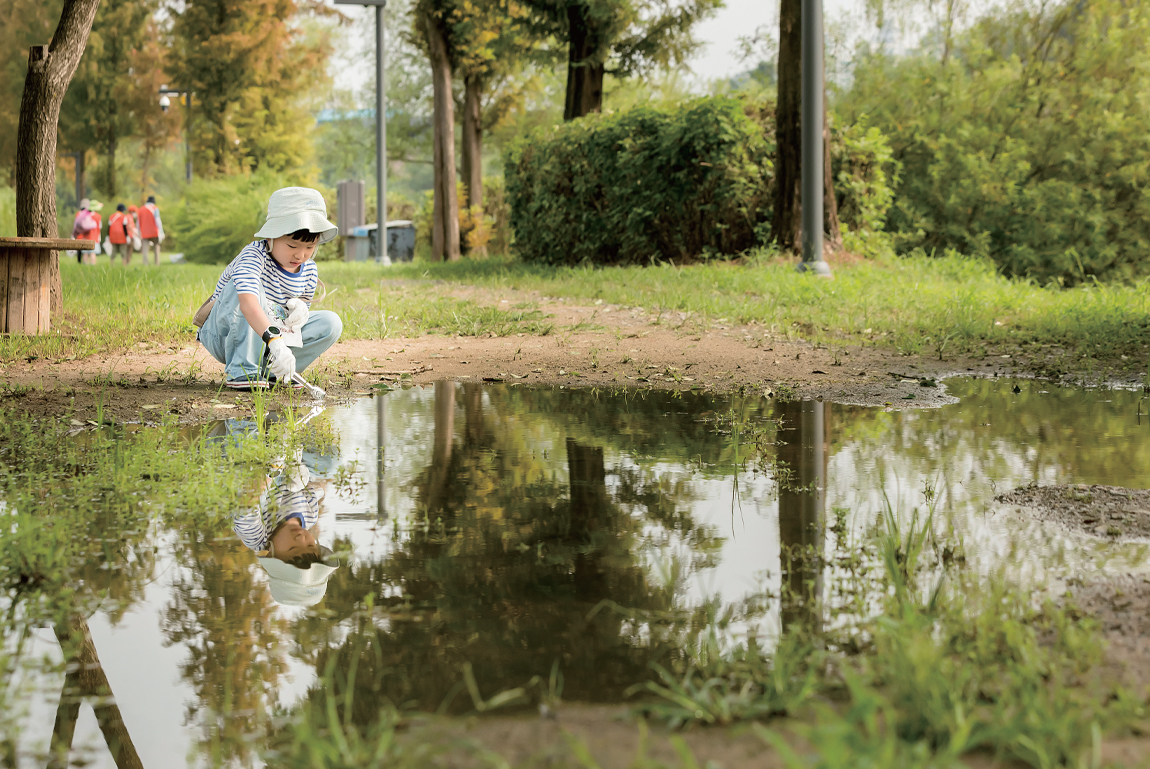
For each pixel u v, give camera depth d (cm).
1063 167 1973
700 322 938
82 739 187
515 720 186
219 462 400
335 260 3350
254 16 4178
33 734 189
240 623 238
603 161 1703
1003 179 1927
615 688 201
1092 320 896
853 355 750
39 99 904
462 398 573
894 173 1986
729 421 501
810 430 476
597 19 2252
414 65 3938
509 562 282
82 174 4778
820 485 368
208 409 517
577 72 2317
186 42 4284
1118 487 355
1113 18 2025
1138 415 516
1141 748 166
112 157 4844
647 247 1670
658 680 204
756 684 201
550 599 253
